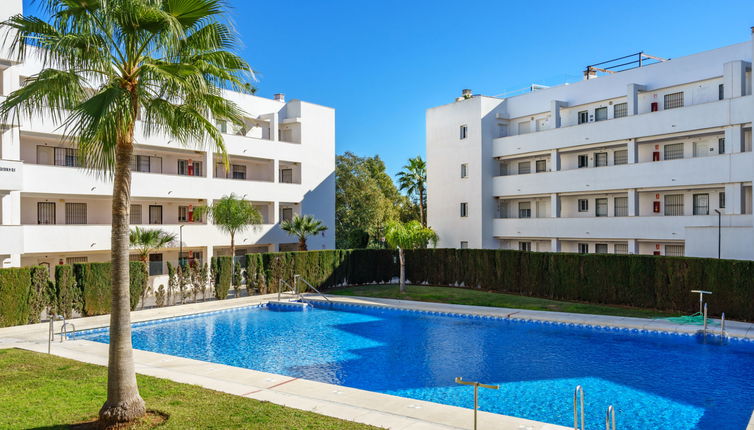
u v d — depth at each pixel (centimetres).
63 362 1438
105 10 883
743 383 1386
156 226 3153
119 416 939
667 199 3253
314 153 4172
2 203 2503
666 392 1313
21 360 1459
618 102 3447
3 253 2322
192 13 977
